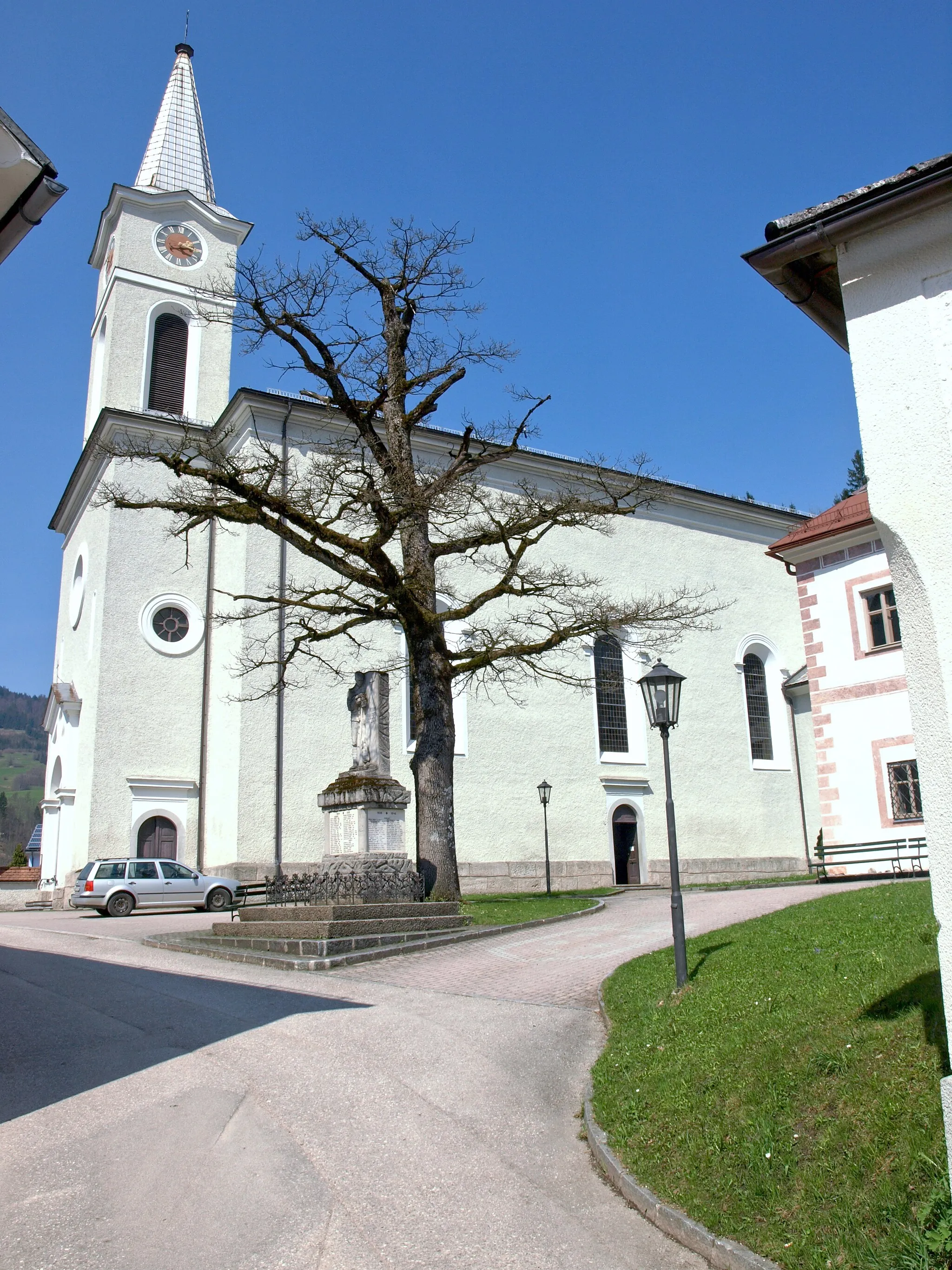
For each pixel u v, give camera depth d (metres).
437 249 20.98
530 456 33.47
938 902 4.72
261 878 26.23
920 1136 4.84
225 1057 8.62
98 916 24.58
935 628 4.93
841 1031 6.46
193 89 39.56
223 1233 5.30
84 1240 5.19
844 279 5.53
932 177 5.10
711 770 35.84
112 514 30.30
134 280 34.25
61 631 37.06
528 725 31.83
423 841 19.00
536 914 18.27
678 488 37.16
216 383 34.88
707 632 37.19
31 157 7.43
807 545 26.02
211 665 30.45
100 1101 7.43
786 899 17.69
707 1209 5.21
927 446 5.11
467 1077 8.10
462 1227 5.41
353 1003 10.91
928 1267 4.10
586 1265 4.97
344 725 28.33
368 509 24.58
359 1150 6.50
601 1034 9.47
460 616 20.42
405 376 21.53
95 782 28.34
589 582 25.77
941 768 4.82
